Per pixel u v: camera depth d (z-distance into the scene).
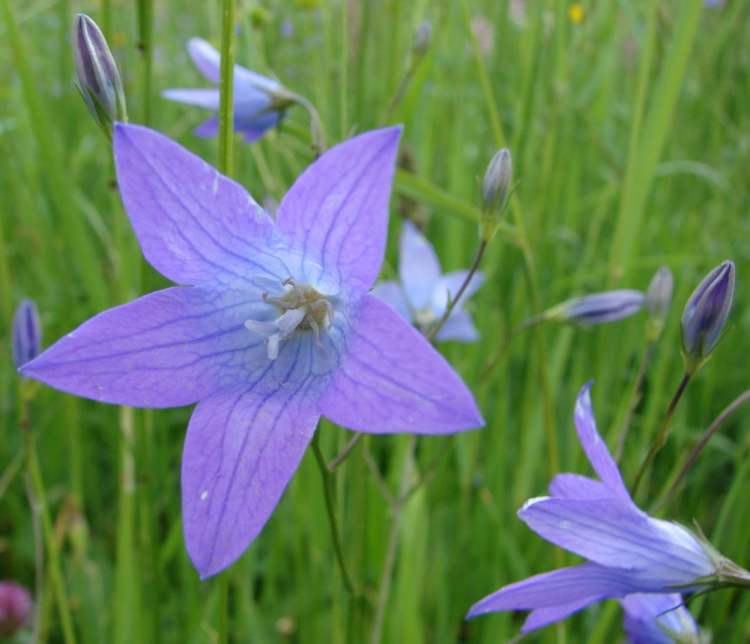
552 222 0.19
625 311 0.13
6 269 0.16
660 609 0.09
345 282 0.08
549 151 0.17
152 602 0.12
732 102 0.24
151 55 0.11
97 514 0.18
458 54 0.21
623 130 0.24
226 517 0.07
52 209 0.18
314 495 0.13
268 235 0.08
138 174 0.07
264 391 0.08
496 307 0.18
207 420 0.08
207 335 0.08
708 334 0.08
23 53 0.12
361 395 0.07
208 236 0.08
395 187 0.12
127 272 0.13
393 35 0.15
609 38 0.22
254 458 0.07
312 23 0.22
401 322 0.06
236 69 0.12
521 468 0.16
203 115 0.25
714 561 0.08
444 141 0.21
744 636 0.13
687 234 0.21
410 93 0.15
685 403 0.18
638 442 0.17
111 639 0.15
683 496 0.18
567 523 0.07
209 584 0.16
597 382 0.16
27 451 0.12
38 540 0.12
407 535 0.13
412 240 0.16
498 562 0.14
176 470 0.18
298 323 0.08
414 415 0.06
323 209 0.07
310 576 0.15
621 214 0.13
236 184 0.07
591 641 0.11
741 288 0.22
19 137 0.22
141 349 0.08
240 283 0.08
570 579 0.07
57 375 0.07
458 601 0.16
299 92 0.22
